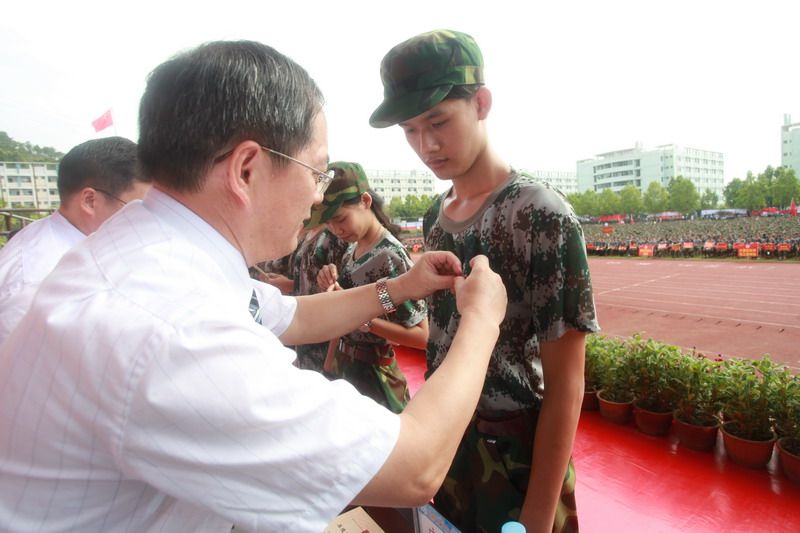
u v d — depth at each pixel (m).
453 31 1.10
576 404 1.13
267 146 0.72
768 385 2.56
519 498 1.25
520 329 1.23
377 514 1.37
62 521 0.65
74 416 0.60
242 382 0.58
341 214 2.10
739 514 2.17
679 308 6.38
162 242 0.69
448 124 1.11
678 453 2.77
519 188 1.18
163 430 0.57
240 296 0.77
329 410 0.63
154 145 0.70
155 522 0.68
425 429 0.69
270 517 0.60
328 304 1.25
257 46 0.75
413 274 1.24
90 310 0.61
